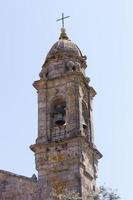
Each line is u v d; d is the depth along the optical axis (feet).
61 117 168.55
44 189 154.40
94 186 161.58
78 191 151.02
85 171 158.10
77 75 170.40
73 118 163.63
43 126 166.50
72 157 157.28
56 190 153.28
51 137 164.04
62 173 156.35
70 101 166.81
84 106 173.06
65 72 172.96
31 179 155.74
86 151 161.79
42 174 157.99
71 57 178.09
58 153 159.63
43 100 171.32
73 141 159.22
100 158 170.40
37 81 174.50
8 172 156.56
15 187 154.61
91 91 177.78
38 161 160.56
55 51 179.32
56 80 172.45
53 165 158.51
